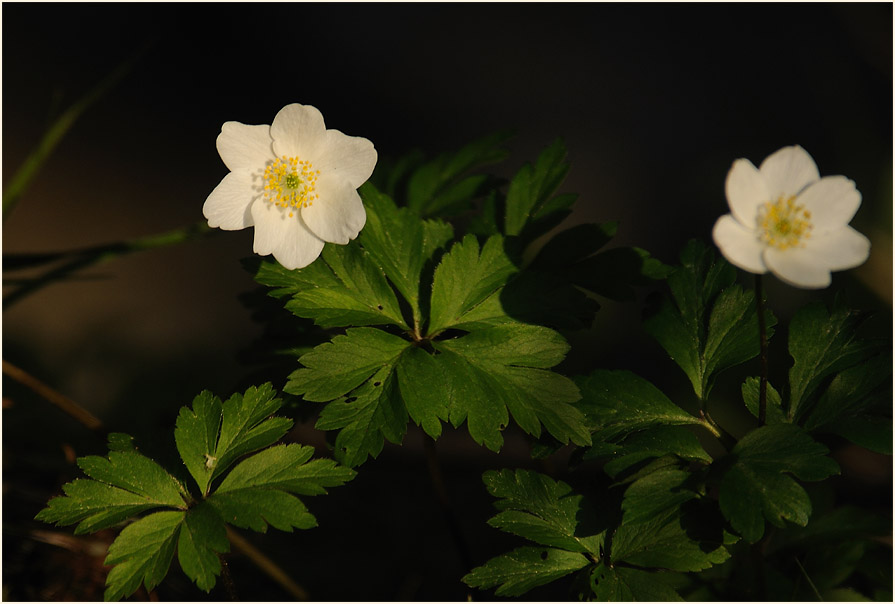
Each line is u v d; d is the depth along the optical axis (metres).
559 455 0.65
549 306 0.53
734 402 0.66
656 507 0.50
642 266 0.54
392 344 0.52
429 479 0.65
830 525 0.53
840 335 0.53
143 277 0.94
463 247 0.53
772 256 0.49
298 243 0.51
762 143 1.04
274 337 0.55
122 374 0.71
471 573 0.51
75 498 0.50
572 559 0.51
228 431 0.51
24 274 0.88
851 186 0.50
